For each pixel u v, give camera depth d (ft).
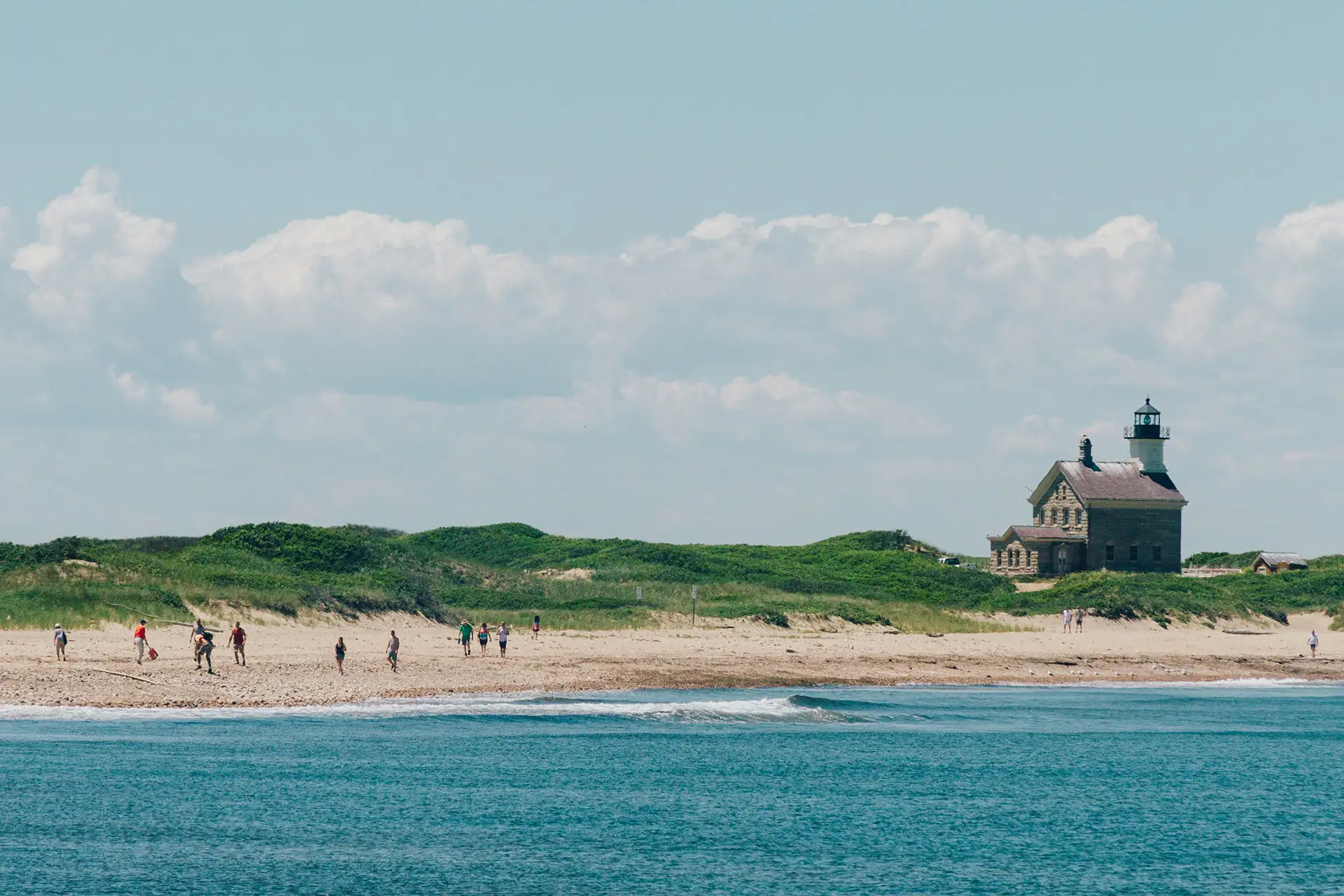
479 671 558.97
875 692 577.02
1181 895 283.79
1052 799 368.07
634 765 396.78
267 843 304.91
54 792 338.75
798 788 373.40
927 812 349.82
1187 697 597.93
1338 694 626.23
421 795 350.02
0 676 474.49
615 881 285.02
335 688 499.51
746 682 577.84
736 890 280.72
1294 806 364.58
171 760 376.07
